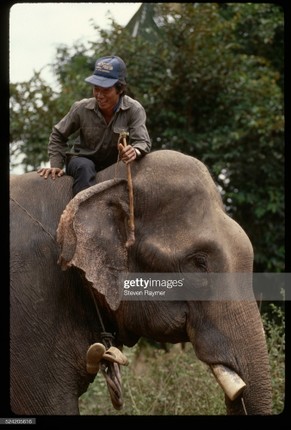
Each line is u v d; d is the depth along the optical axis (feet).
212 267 17.84
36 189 18.86
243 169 40.50
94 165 18.95
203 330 17.92
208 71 39.83
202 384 27.37
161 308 18.11
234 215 41.39
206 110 40.50
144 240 18.04
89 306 18.49
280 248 40.78
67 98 40.65
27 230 18.49
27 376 18.08
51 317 18.22
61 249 17.42
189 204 18.11
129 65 39.96
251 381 17.69
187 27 39.93
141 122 18.99
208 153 40.16
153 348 35.99
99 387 29.17
